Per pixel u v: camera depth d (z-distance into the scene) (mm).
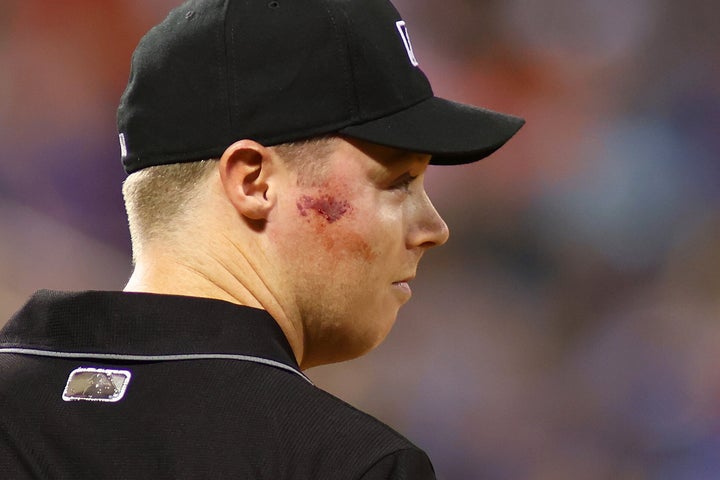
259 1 5512
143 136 5621
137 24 33500
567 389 32344
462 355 32250
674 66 37875
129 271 31312
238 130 5422
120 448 4871
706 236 35750
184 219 5570
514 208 35125
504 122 5887
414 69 5781
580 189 36000
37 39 32875
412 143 5531
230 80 5426
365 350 5973
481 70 36594
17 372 5293
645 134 37031
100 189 31906
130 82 5781
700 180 36594
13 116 32250
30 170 31688
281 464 4672
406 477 4605
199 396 4934
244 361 5066
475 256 34344
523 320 33562
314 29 5461
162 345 5129
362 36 5531
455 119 5766
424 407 30906
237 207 5480
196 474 4711
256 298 5570
